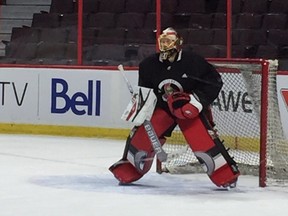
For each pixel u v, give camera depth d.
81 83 11.61
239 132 8.69
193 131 6.86
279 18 12.72
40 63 13.06
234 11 13.08
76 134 11.67
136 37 13.02
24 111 11.98
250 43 12.55
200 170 8.00
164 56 6.89
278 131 7.48
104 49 12.80
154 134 6.90
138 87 6.97
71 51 12.95
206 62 6.94
